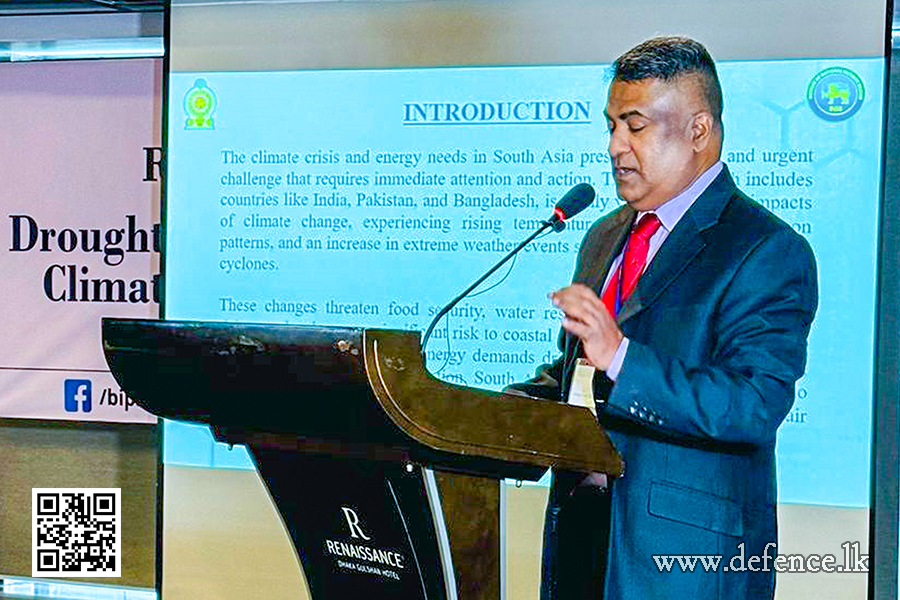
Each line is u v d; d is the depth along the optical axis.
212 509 3.58
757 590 2.93
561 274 3.25
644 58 3.09
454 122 3.32
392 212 3.38
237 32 3.46
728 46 3.11
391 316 3.38
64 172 3.98
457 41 3.31
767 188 3.09
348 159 3.40
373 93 3.38
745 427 2.77
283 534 3.54
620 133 3.11
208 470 3.58
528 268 3.27
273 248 3.46
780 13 3.09
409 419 1.52
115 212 3.96
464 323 3.32
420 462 1.61
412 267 3.37
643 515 2.88
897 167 3.30
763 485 2.91
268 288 3.47
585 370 2.89
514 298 3.29
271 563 3.55
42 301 4.02
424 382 1.54
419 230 3.36
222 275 3.49
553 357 3.26
